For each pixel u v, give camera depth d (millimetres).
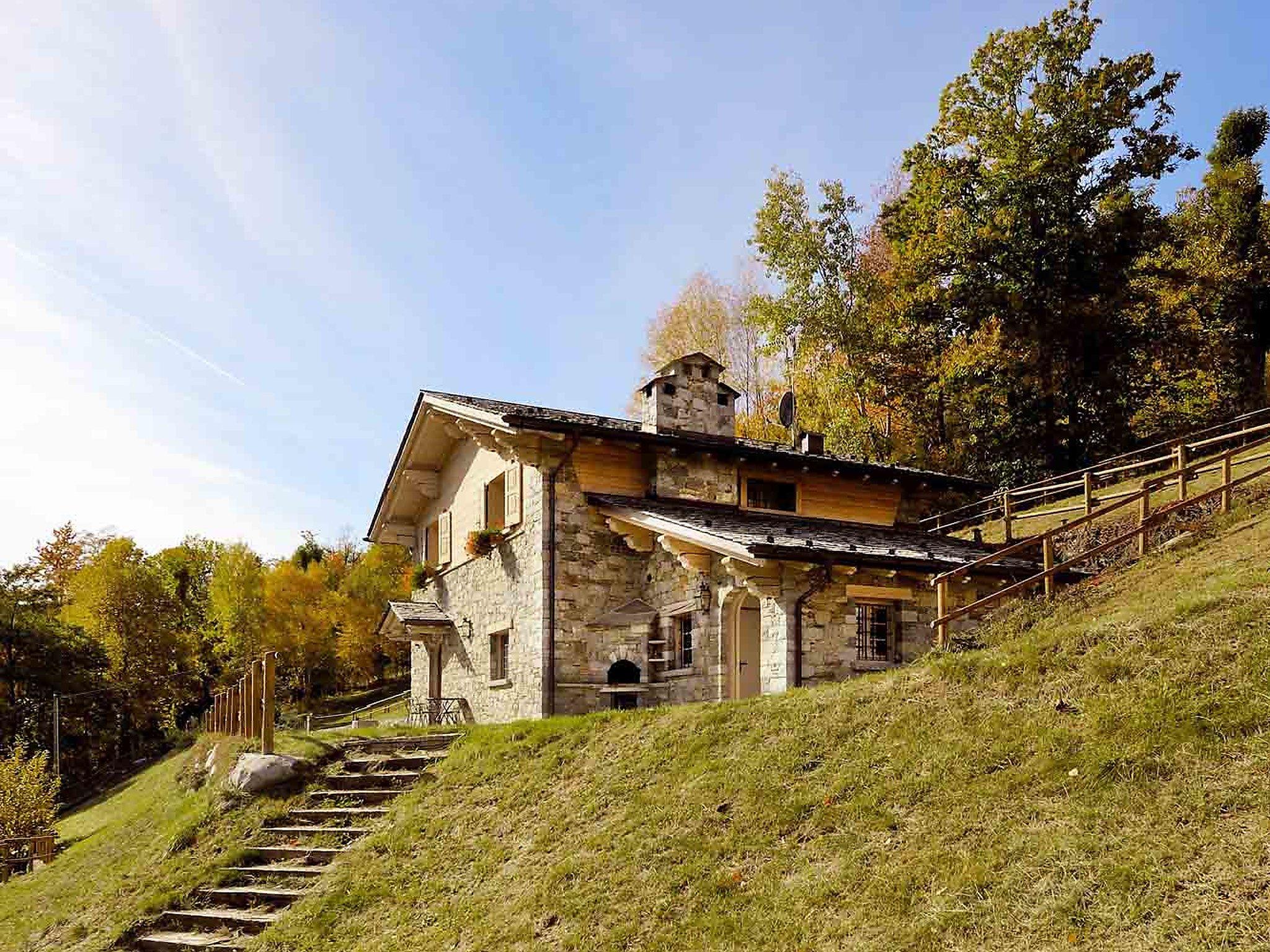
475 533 19188
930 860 7141
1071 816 6953
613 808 9984
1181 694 7703
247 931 10422
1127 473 26984
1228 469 14297
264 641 44438
